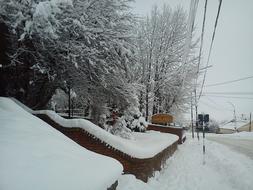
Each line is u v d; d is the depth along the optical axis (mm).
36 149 3719
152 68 27109
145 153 7902
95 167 3943
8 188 2590
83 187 3152
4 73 10094
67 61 10594
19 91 10859
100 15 11086
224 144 26391
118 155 7578
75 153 4309
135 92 13117
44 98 11938
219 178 10133
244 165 12320
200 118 15500
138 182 7121
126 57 11836
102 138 7707
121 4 11508
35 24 8758
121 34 11578
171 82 26312
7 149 3389
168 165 11992
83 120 8000
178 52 26656
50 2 8438
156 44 27125
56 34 9422
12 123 4543
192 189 8258
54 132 5117
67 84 11805
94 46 11070
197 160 14805
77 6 10273
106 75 11680
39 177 2961
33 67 9625
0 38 9391
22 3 8820
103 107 12969
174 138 16156
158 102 27203
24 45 9766
